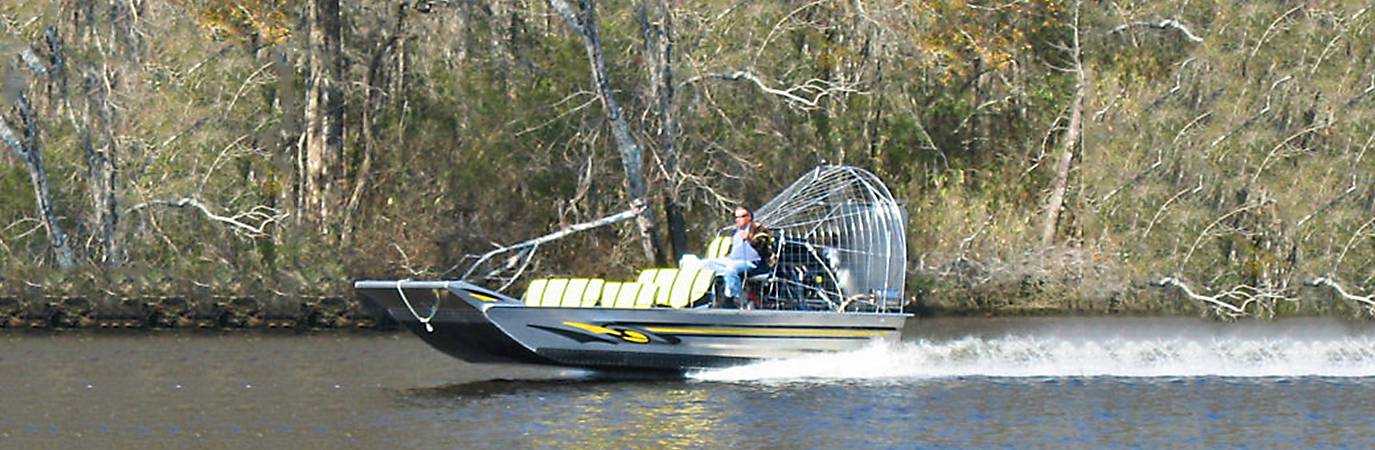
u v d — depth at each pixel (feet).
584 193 163.53
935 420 88.22
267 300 152.46
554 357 99.40
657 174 162.40
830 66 170.30
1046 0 176.24
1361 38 177.47
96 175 161.89
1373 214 176.14
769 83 165.68
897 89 173.99
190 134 162.91
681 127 163.53
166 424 88.58
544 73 166.09
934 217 177.17
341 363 116.67
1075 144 182.09
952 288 171.22
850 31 171.32
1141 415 90.33
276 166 167.63
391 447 81.20
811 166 169.37
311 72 163.84
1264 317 171.94
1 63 158.51
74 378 108.17
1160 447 81.46
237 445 82.28
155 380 106.93
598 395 96.53
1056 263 172.55
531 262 164.76
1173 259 173.47
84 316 151.33
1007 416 89.56
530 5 168.45
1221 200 176.86
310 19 162.91
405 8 166.61
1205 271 173.17
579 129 164.55
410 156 167.22
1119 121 178.70
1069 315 167.84
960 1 163.32
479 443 81.82
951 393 97.45
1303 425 87.51
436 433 84.84
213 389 102.17
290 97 167.22
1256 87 178.40
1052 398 96.07
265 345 131.54
